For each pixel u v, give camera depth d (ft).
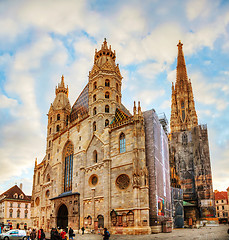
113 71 249.75
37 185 320.29
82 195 223.71
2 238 145.69
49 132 313.73
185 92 510.99
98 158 221.46
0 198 414.62
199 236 143.43
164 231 183.83
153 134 203.92
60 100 319.27
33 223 306.76
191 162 418.51
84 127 248.93
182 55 556.10
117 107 243.60
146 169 188.55
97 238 159.12
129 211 183.11
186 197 401.70
